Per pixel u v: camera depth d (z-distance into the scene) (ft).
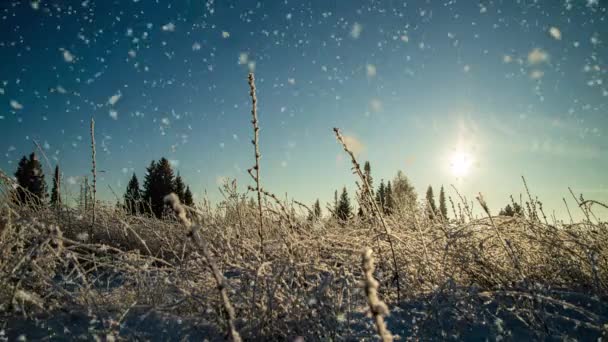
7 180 4.80
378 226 5.56
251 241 5.01
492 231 5.11
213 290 3.79
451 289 3.98
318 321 3.35
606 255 4.44
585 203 5.09
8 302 3.33
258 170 4.44
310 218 5.93
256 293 3.61
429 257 4.89
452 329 3.52
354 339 3.36
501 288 4.23
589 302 3.94
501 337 3.22
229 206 6.48
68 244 6.32
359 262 4.73
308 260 4.50
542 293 3.73
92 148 6.96
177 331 3.38
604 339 3.13
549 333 3.37
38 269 3.59
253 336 3.28
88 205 7.89
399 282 4.65
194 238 2.35
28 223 3.87
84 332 3.21
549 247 4.56
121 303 3.84
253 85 4.39
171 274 4.33
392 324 3.72
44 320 3.38
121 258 4.21
